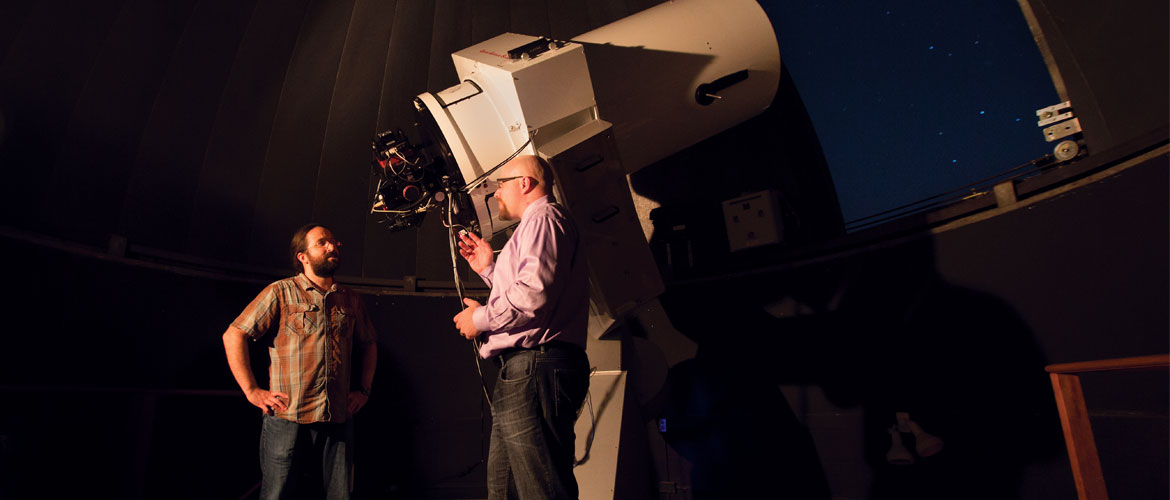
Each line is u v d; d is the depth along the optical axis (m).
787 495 3.78
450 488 4.35
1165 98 2.58
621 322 2.89
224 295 3.88
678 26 3.12
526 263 1.67
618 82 2.93
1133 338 2.58
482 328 1.72
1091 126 2.97
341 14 4.56
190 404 3.54
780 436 3.88
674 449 4.25
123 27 3.52
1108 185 2.74
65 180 3.21
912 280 3.53
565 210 1.89
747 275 4.24
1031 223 3.04
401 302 4.69
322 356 2.51
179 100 3.80
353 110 4.71
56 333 2.95
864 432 3.58
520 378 1.68
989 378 3.14
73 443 2.98
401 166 2.53
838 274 3.86
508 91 2.53
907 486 3.38
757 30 3.20
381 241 4.82
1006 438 3.05
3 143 2.96
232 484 3.69
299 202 4.45
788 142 5.00
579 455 2.64
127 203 3.49
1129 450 2.56
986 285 3.20
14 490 2.66
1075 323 2.81
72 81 3.28
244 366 2.36
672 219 4.52
